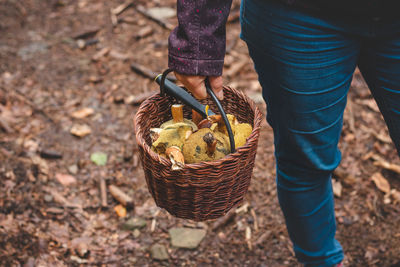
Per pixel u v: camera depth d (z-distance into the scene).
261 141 2.55
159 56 3.26
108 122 2.68
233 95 1.48
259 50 1.25
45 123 2.64
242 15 1.27
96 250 1.96
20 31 3.45
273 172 2.36
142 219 2.12
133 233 2.05
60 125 2.63
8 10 3.62
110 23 3.63
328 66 1.19
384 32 1.14
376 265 1.92
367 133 2.60
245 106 1.46
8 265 1.81
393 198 2.22
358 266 1.92
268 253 1.99
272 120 1.38
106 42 3.42
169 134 1.30
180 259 1.96
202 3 1.09
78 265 1.89
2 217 2.00
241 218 2.14
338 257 1.64
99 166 2.38
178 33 1.14
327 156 1.36
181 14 1.11
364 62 1.28
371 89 1.33
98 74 3.08
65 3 3.86
